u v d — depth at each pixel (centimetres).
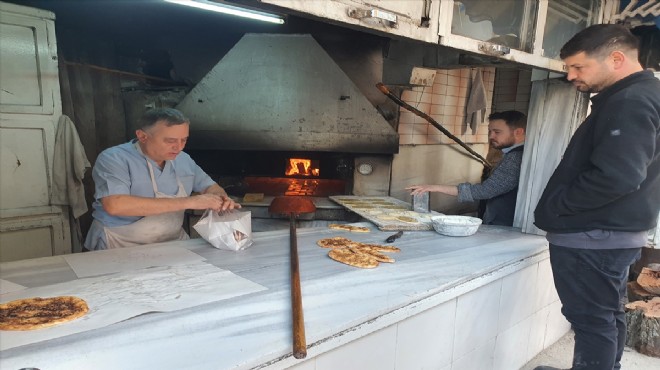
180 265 172
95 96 431
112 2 383
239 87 384
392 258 196
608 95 171
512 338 230
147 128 200
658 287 286
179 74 480
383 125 396
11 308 125
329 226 252
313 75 382
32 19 301
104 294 140
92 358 104
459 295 177
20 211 313
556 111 252
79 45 411
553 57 250
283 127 386
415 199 296
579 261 183
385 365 151
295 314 128
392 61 475
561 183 186
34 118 311
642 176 154
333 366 131
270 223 386
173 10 411
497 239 243
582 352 193
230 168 424
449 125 570
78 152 329
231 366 103
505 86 643
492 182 282
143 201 191
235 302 139
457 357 190
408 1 164
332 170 429
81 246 361
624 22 269
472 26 201
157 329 119
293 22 437
